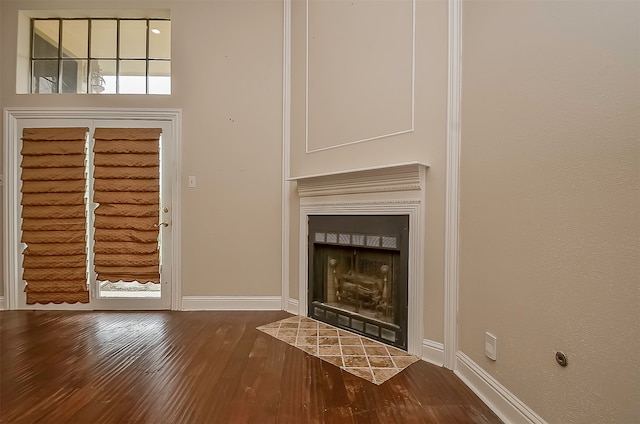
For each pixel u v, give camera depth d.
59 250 2.75
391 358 1.87
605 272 0.97
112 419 1.32
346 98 2.30
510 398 1.32
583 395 1.03
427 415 1.37
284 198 2.77
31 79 2.88
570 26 1.09
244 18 2.76
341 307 2.45
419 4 1.90
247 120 2.78
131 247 2.74
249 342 2.10
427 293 1.86
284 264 2.78
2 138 2.74
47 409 1.38
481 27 1.54
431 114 1.84
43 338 2.15
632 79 0.91
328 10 2.42
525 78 1.27
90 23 2.92
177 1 2.75
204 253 2.79
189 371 1.72
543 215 1.18
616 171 0.94
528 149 1.25
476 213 1.56
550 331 1.15
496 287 1.42
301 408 1.40
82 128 2.75
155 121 2.78
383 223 2.07
